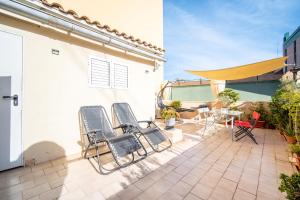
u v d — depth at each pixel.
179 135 5.57
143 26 8.78
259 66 7.50
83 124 4.27
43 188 2.82
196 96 14.91
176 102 10.39
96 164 3.74
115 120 5.35
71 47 4.28
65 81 4.16
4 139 3.28
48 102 3.85
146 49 6.00
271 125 7.62
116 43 4.87
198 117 9.59
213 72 8.99
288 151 4.63
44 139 3.79
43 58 3.77
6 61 3.29
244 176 3.27
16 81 3.40
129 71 5.90
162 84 11.42
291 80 6.15
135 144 3.87
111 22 6.84
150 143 4.17
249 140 5.71
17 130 3.42
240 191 2.79
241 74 9.10
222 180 3.12
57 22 3.63
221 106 9.35
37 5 3.41
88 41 4.64
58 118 4.03
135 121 5.36
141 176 3.24
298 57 9.73
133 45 5.48
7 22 3.29
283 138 6.02
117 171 3.42
